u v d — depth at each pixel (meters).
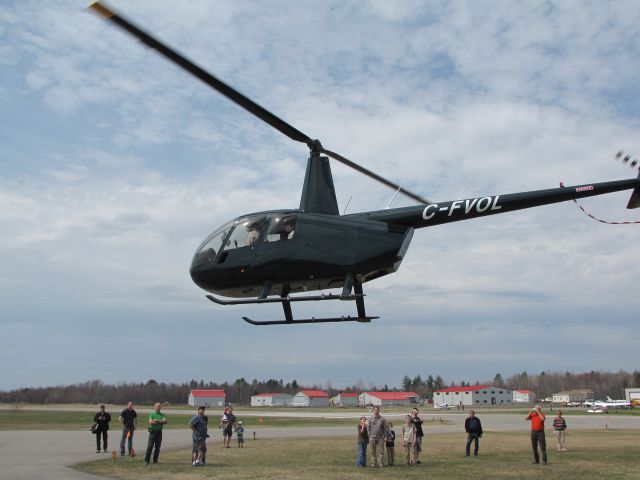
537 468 16.53
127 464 16.64
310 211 12.54
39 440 25.95
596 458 19.42
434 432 35.62
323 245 12.10
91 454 19.58
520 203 12.85
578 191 12.92
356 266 11.94
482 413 79.50
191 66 10.06
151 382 180.25
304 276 12.20
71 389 166.75
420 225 12.77
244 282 12.59
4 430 33.84
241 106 11.26
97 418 20.31
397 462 18.22
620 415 68.00
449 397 152.62
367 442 17.20
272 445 24.62
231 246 12.70
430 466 17.03
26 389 162.00
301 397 154.38
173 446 23.39
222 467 16.12
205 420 16.67
